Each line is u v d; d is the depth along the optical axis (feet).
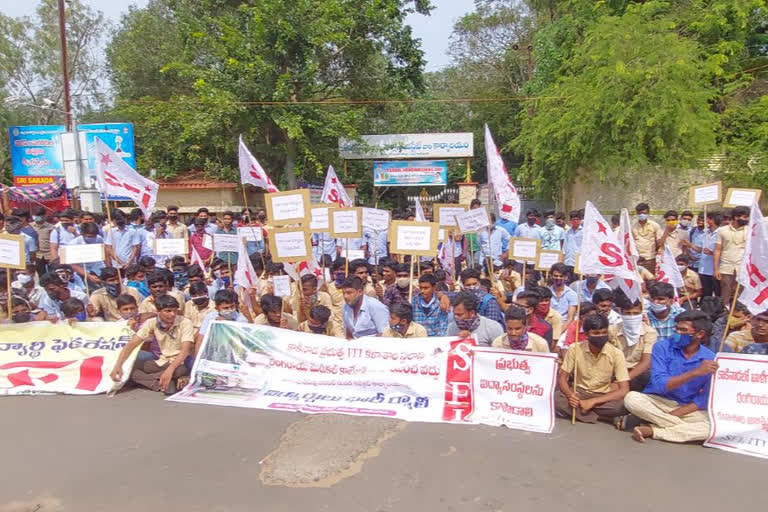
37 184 76.64
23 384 21.57
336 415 18.47
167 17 92.22
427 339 19.83
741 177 56.49
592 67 58.29
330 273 32.04
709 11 63.21
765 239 17.80
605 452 16.28
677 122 53.11
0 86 103.86
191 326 22.08
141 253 36.81
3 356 22.15
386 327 21.77
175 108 70.18
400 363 19.86
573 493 13.93
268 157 73.56
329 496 13.74
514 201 29.66
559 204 74.79
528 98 75.36
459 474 14.80
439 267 34.32
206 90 64.18
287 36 65.41
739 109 61.87
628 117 55.26
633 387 19.69
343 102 69.26
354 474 14.79
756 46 69.67
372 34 73.00
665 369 17.79
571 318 24.66
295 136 63.72
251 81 65.51
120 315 26.94
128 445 16.55
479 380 18.95
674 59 53.36
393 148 72.74
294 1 65.00
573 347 18.99
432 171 73.10
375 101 76.33
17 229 36.63
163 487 14.17
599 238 19.20
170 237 37.17
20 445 16.69
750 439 16.35
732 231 33.24
